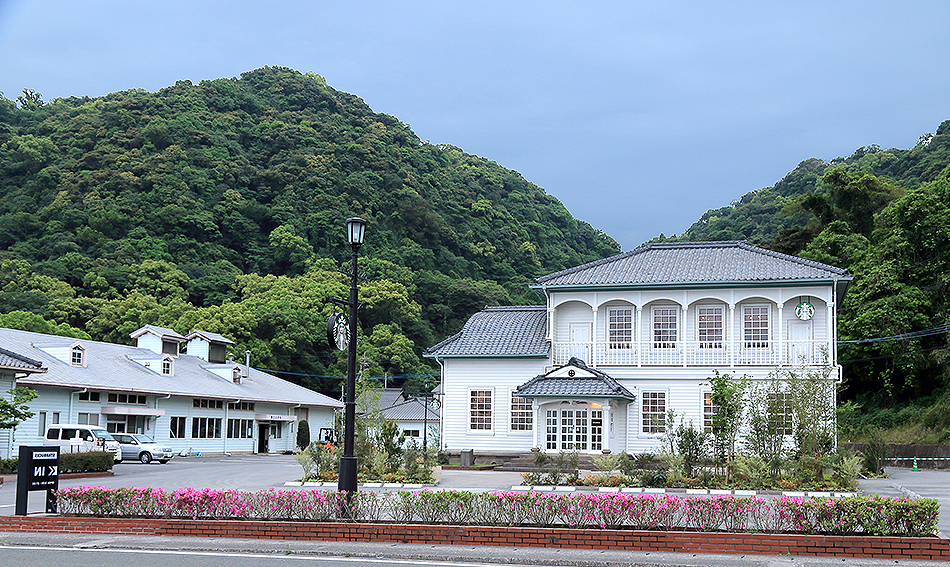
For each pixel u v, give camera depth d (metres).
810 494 21.91
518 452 32.97
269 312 80.12
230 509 14.27
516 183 148.25
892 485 25.27
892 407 46.47
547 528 13.06
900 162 86.06
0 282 82.75
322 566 11.51
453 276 107.88
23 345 43.00
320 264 96.94
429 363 92.06
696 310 32.81
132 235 95.50
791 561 11.68
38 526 14.38
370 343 85.31
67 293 81.50
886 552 11.82
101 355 47.81
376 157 124.62
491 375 33.94
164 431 47.16
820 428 24.94
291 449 59.81
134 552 12.59
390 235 111.25
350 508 14.15
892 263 46.94
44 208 98.19
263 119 135.25
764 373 30.94
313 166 115.94
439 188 128.38
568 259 129.12
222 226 106.00
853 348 46.09
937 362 43.09
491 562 11.96
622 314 33.56
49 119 123.00
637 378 32.41
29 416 28.91
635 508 13.19
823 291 31.12
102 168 107.19
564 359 33.38
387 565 11.67
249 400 53.53
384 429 27.44
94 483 26.30
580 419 31.42
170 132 116.12
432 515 13.87
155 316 78.56
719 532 12.64
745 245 34.66
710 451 30.25
